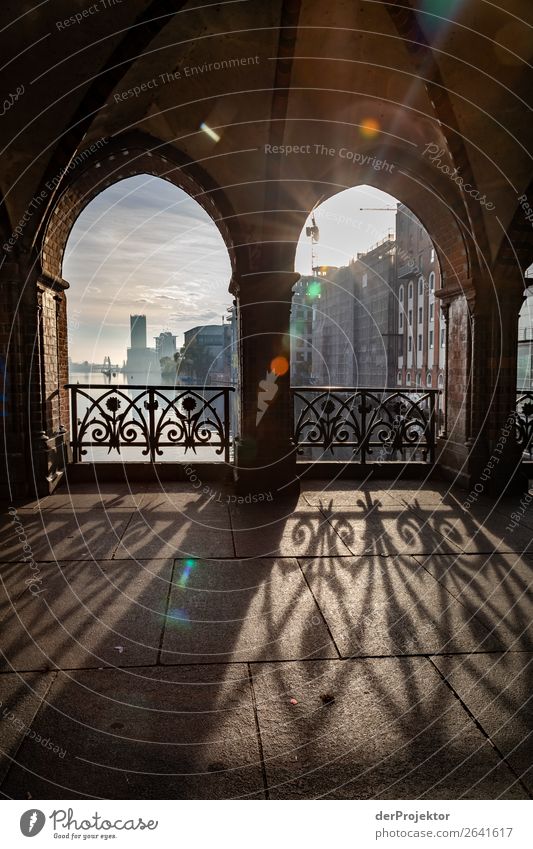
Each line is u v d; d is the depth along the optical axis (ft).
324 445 25.34
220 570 14.40
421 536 17.16
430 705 8.80
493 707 8.75
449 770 7.38
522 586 13.43
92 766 7.39
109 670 9.77
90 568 14.47
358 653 10.39
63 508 19.93
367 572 14.30
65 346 24.39
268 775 7.27
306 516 19.25
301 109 20.02
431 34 16.35
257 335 22.08
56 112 17.19
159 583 13.55
